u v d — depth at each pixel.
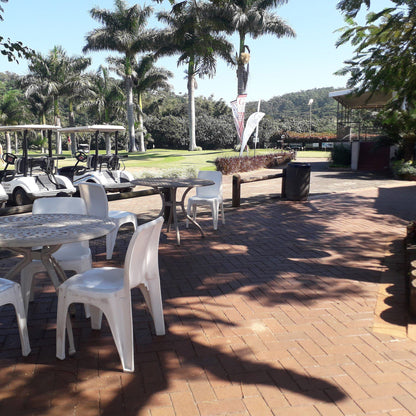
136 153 33.34
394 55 5.12
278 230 7.15
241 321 3.58
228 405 2.44
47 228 3.08
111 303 2.72
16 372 2.77
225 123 44.62
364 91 5.53
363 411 2.39
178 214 8.70
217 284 4.50
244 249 5.92
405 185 13.66
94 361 2.92
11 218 3.54
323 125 51.06
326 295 4.18
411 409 2.41
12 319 3.58
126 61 34.19
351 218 8.20
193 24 27.36
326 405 2.44
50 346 3.13
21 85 42.09
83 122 70.75
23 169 9.94
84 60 41.66
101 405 2.43
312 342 3.20
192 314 3.73
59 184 10.43
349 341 3.22
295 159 27.95
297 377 2.73
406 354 3.02
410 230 5.82
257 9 28.50
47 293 4.17
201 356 3.00
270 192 12.48
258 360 2.94
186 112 60.91
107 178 11.83
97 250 5.90
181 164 22.72
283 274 4.83
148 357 2.98
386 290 4.29
